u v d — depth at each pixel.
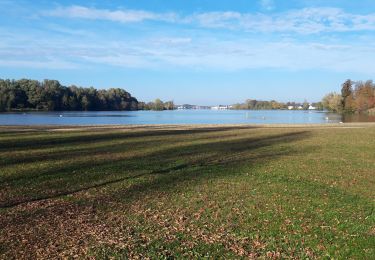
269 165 18.55
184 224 9.54
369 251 7.74
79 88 167.25
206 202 11.62
